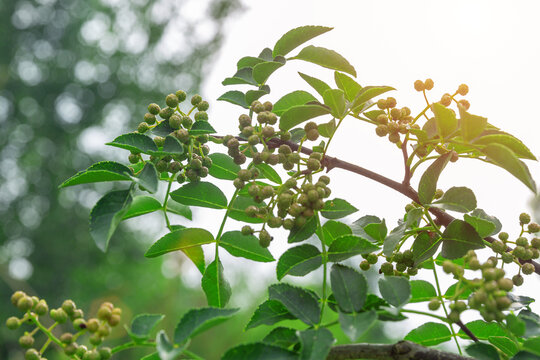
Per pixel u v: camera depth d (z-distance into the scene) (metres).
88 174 0.39
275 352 0.35
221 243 0.44
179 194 0.44
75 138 4.44
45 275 4.04
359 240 0.40
